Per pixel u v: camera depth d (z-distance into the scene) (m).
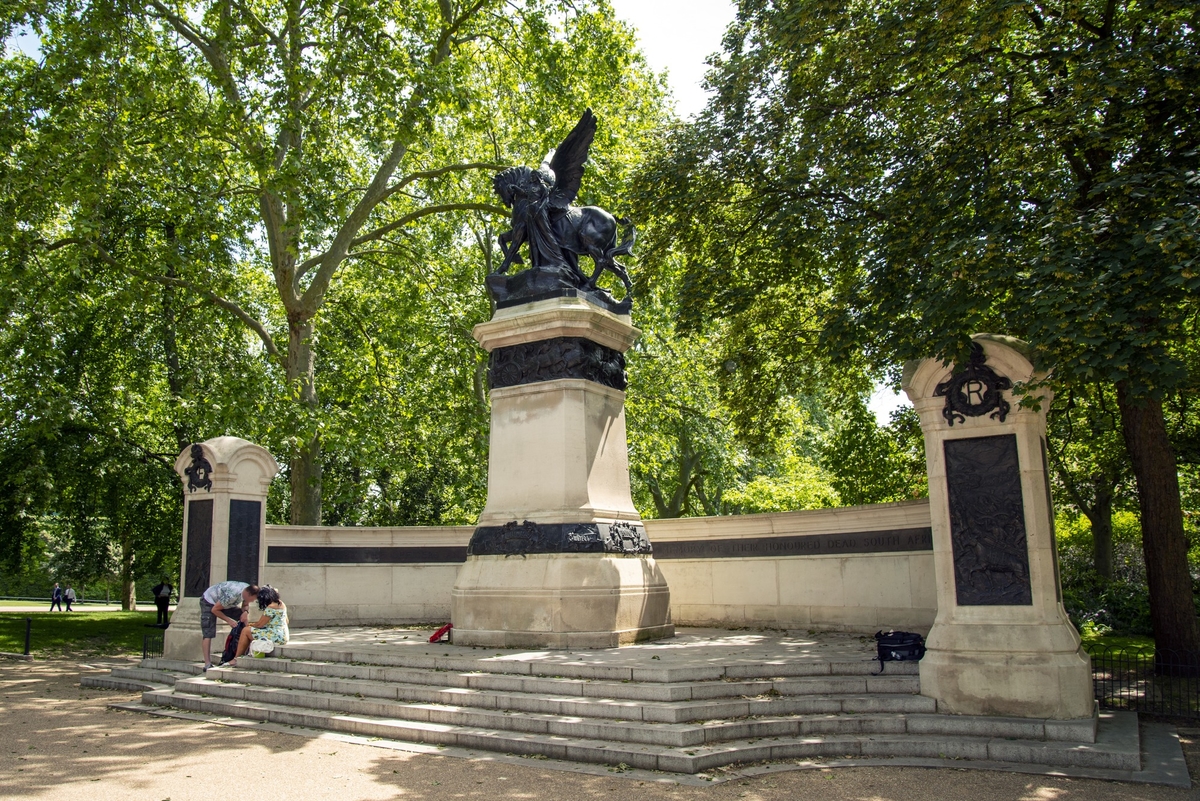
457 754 9.53
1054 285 11.03
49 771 8.93
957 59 15.47
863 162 16.27
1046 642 9.96
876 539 16.39
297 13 22.09
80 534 33.12
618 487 15.66
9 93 21.28
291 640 15.76
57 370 28.80
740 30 18.78
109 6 20.14
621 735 9.41
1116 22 14.30
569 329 15.19
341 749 9.90
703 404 33.19
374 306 31.31
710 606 18.58
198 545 16.61
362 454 27.83
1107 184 11.34
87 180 20.22
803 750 9.33
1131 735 9.63
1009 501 10.43
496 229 29.88
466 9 24.88
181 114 21.50
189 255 23.77
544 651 13.24
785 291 21.34
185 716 12.19
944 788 8.16
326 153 24.33
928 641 10.62
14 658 21.03
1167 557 15.16
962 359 10.66
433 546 21.36
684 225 19.14
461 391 28.84
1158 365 10.21
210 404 25.08
